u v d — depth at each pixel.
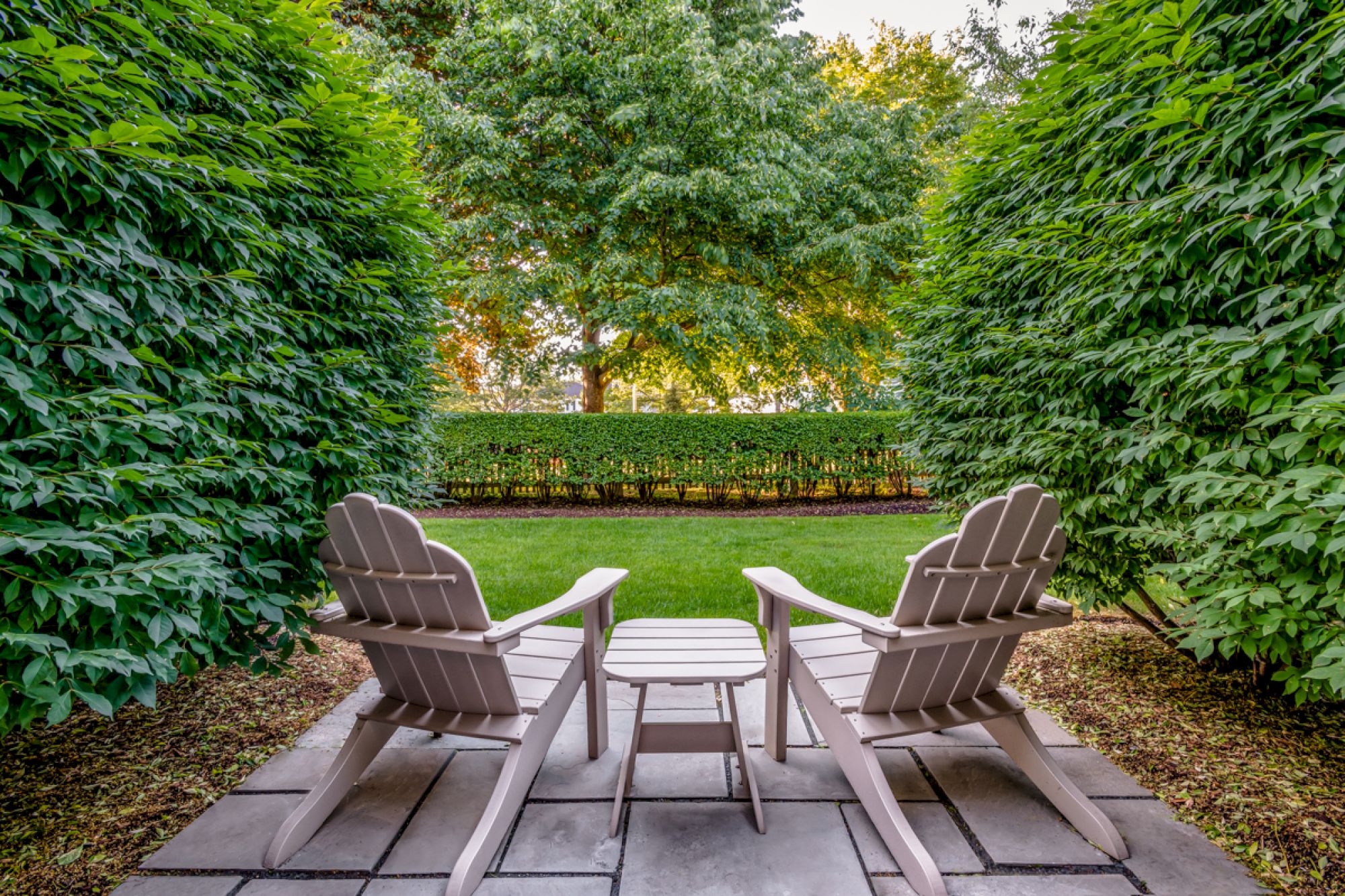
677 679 1.61
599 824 1.64
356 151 2.35
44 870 1.46
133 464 1.40
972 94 11.25
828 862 1.49
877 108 10.06
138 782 1.86
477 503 8.23
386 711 1.67
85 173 1.42
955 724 1.61
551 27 7.32
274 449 1.88
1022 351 2.41
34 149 1.27
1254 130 1.68
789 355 10.23
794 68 9.36
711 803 1.74
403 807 1.72
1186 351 1.82
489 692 1.56
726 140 7.58
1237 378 1.66
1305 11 1.63
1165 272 1.93
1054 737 2.12
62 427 1.36
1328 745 2.03
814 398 11.07
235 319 1.80
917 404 3.19
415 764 1.96
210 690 2.49
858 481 8.83
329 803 1.62
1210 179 1.76
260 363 1.83
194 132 1.70
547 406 22.92
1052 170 2.48
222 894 1.38
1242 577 1.69
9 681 1.17
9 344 1.32
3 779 1.87
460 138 7.23
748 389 11.74
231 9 1.98
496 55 7.50
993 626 1.54
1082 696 2.43
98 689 1.38
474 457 7.81
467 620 1.48
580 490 8.44
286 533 1.86
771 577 1.93
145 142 1.42
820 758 1.99
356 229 2.40
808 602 1.63
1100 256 2.10
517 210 7.65
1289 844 1.53
